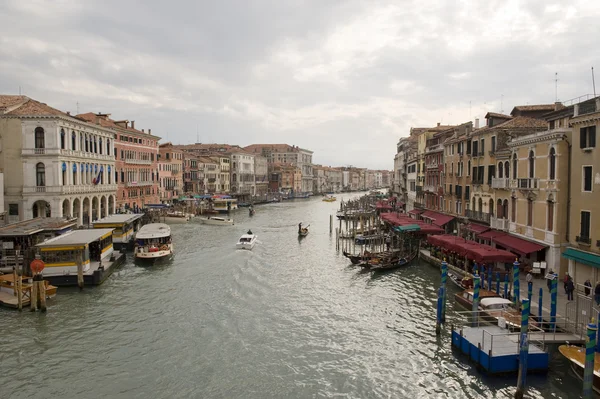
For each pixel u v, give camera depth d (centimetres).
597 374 1385
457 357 1781
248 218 7525
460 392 1531
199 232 5462
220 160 10794
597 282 2105
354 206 7969
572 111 2475
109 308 2372
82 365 1731
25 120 3934
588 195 2186
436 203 4791
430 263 3509
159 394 1531
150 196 7019
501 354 1617
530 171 2736
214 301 2536
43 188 3953
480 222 3475
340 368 1725
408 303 2519
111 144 5288
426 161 5203
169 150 8106
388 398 1510
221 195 9356
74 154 4284
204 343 1944
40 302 2295
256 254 4003
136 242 3812
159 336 2014
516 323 1886
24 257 2677
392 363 1759
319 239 5078
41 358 1784
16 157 3938
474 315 1956
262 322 2211
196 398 1508
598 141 2114
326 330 2108
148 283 2891
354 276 3172
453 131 4681
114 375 1656
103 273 2845
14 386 1574
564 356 1647
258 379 1636
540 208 2606
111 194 5222
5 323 2136
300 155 16562
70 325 2125
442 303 2034
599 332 1579
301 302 2544
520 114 3534
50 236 3172
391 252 3703
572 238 2309
